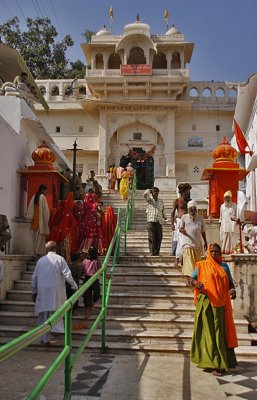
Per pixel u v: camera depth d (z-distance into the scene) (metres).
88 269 6.91
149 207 9.54
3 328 6.54
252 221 10.03
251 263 6.74
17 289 7.84
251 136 16.27
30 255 9.11
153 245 9.38
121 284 7.71
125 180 16.52
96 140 25.42
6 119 10.45
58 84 26.03
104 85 24.62
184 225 7.62
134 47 25.31
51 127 25.66
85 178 25.31
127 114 25.14
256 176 14.94
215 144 25.34
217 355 5.05
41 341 6.02
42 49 32.09
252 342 6.16
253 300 6.67
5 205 9.52
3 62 15.49
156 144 25.31
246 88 14.70
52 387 4.57
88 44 25.48
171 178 20.23
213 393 4.42
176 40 25.66
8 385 4.58
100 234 9.28
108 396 4.30
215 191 10.34
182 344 6.10
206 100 25.53
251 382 4.76
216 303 5.16
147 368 5.21
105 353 5.87
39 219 8.92
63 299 6.30
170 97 24.98
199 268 5.41
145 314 6.98
